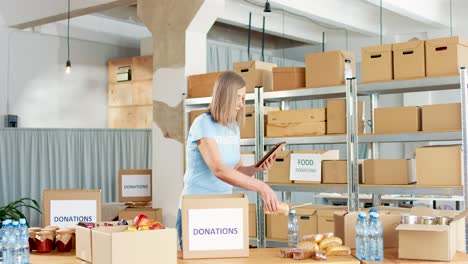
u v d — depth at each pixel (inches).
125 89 350.0
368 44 413.4
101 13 350.9
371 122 188.9
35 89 327.9
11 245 100.3
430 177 157.9
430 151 157.9
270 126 189.2
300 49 449.7
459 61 158.9
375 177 168.4
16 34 319.0
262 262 99.0
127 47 372.5
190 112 208.1
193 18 206.7
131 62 347.6
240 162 122.8
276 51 460.1
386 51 168.2
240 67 199.9
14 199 292.5
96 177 309.1
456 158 154.3
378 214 110.2
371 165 169.5
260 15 366.3
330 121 178.1
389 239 113.3
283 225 183.5
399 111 165.8
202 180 115.9
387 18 380.8
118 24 363.6
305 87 184.7
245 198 104.8
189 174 117.1
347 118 173.0
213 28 385.4
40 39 330.0
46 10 281.1
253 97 193.3
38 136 298.2
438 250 101.9
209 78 203.3
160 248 96.0
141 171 200.8
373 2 303.9
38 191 297.4
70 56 343.6
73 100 344.5
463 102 153.9
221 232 103.8
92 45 353.7
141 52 353.4
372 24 374.3
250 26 356.8
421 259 102.9
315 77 181.5
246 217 104.6
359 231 104.0
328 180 177.5
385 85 167.3
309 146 414.6
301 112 183.2
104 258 95.1
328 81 178.9
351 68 184.1
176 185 209.6
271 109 197.0
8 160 292.7
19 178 293.7
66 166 303.3
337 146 416.5
